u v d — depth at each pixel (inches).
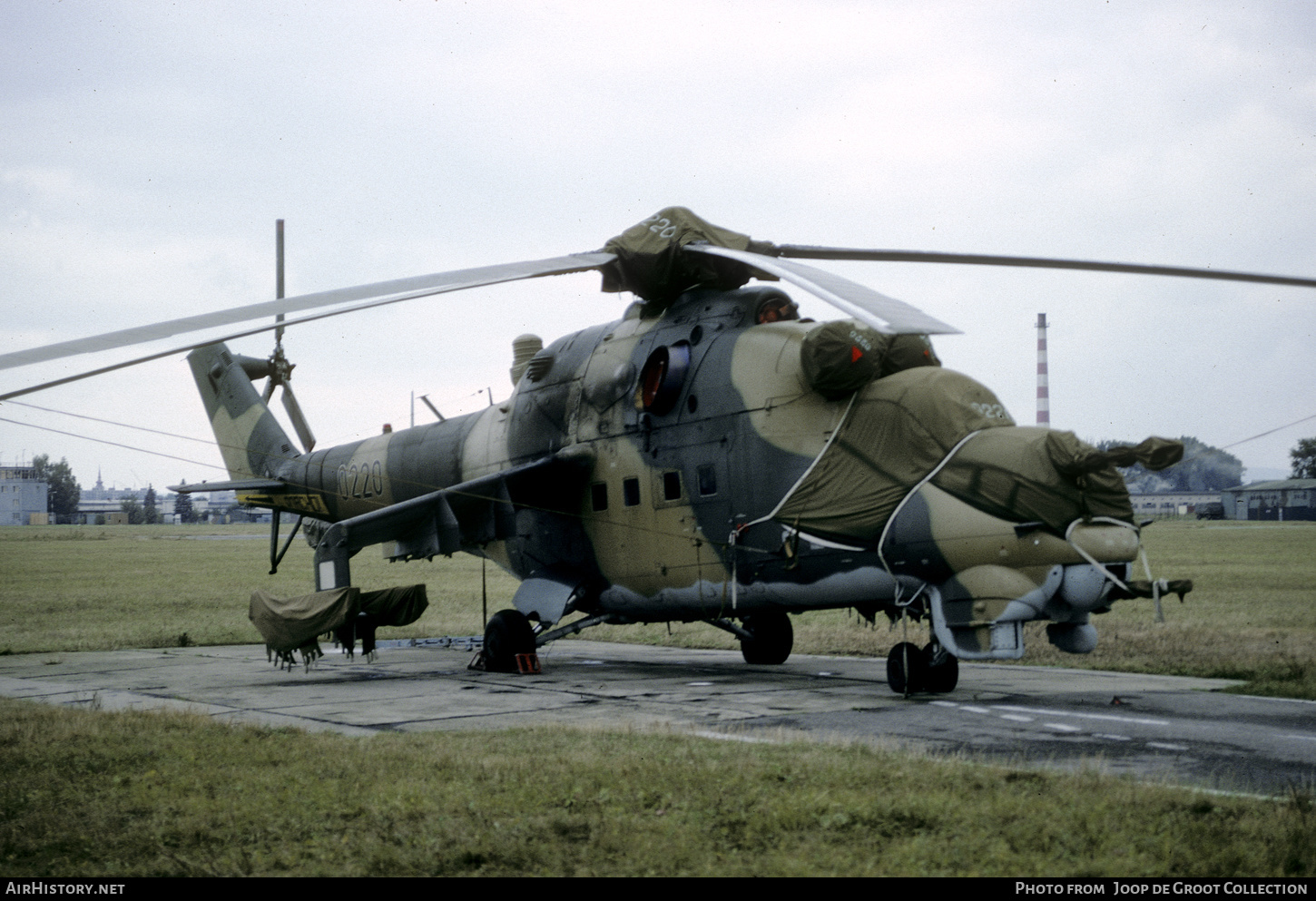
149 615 1225.4
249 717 487.5
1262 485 4291.3
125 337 410.3
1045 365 2736.2
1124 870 220.7
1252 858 224.8
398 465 837.2
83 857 252.8
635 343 641.0
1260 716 447.8
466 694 562.6
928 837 247.1
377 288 488.4
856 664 714.8
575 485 673.0
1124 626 845.2
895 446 503.8
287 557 2947.8
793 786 294.2
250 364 1026.1
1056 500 459.2
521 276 546.0
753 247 610.2
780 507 539.5
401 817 272.1
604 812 270.5
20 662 780.0
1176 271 450.6
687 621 652.7
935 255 512.1
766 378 555.8
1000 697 513.3
